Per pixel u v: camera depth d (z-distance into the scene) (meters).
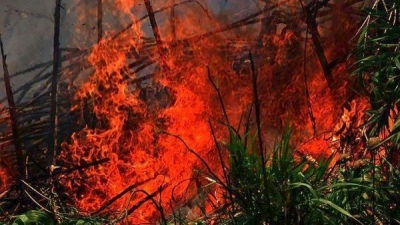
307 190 3.27
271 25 7.84
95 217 4.17
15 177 6.09
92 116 7.55
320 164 3.49
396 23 4.16
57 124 7.34
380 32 4.57
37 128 7.59
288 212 3.24
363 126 4.04
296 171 3.37
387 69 3.87
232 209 3.46
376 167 3.62
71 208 4.41
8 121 7.71
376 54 4.11
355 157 3.96
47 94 8.22
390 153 3.70
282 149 3.70
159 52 7.59
